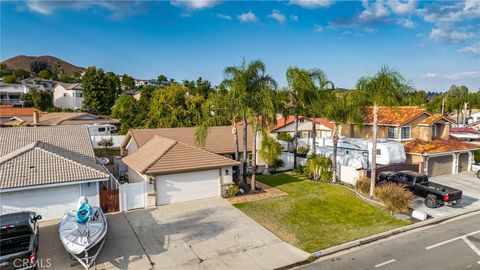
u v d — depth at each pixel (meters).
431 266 13.88
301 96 29.53
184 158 22.14
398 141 33.44
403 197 20.23
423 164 29.77
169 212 19.84
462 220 19.70
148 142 27.34
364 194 23.66
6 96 91.50
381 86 21.80
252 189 24.39
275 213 19.92
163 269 13.43
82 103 87.81
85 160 22.42
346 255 15.02
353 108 24.64
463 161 33.69
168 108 47.84
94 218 15.39
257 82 24.00
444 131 36.22
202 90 67.25
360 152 29.75
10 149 23.28
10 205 17.22
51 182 17.53
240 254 14.79
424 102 87.62
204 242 15.89
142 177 22.00
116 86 102.81
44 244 15.38
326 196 23.16
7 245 13.02
